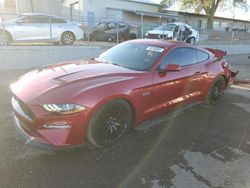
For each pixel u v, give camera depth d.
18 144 3.31
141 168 3.01
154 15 25.61
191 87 4.61
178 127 4.21
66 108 2.83
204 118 4.70
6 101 5.01
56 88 3.01
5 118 4.12
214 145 3.69
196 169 3.07
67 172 2.83
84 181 2.71
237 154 3.48
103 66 3.87
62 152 3.20
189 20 35.09
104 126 3.24
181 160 3.23
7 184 2.58
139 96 3.55
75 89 3.00
